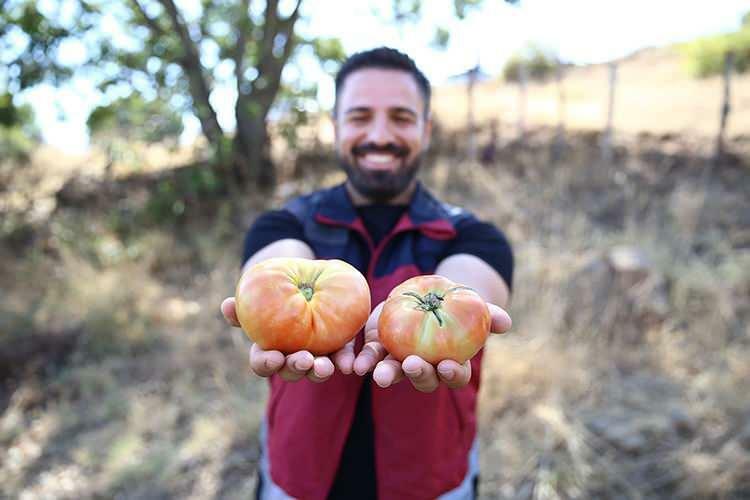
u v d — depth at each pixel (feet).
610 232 19.07
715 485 10.29
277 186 24.59
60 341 15.30
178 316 16.87
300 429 5.54
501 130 27.53
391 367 4.03
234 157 23.57
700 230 18.83
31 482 11.39
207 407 13.30
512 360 13.51
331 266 4.50
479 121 28.89
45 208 22.94
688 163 22.75
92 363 14.92
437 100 36.68
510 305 15.34
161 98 22.18
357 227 5.86
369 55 6.24
